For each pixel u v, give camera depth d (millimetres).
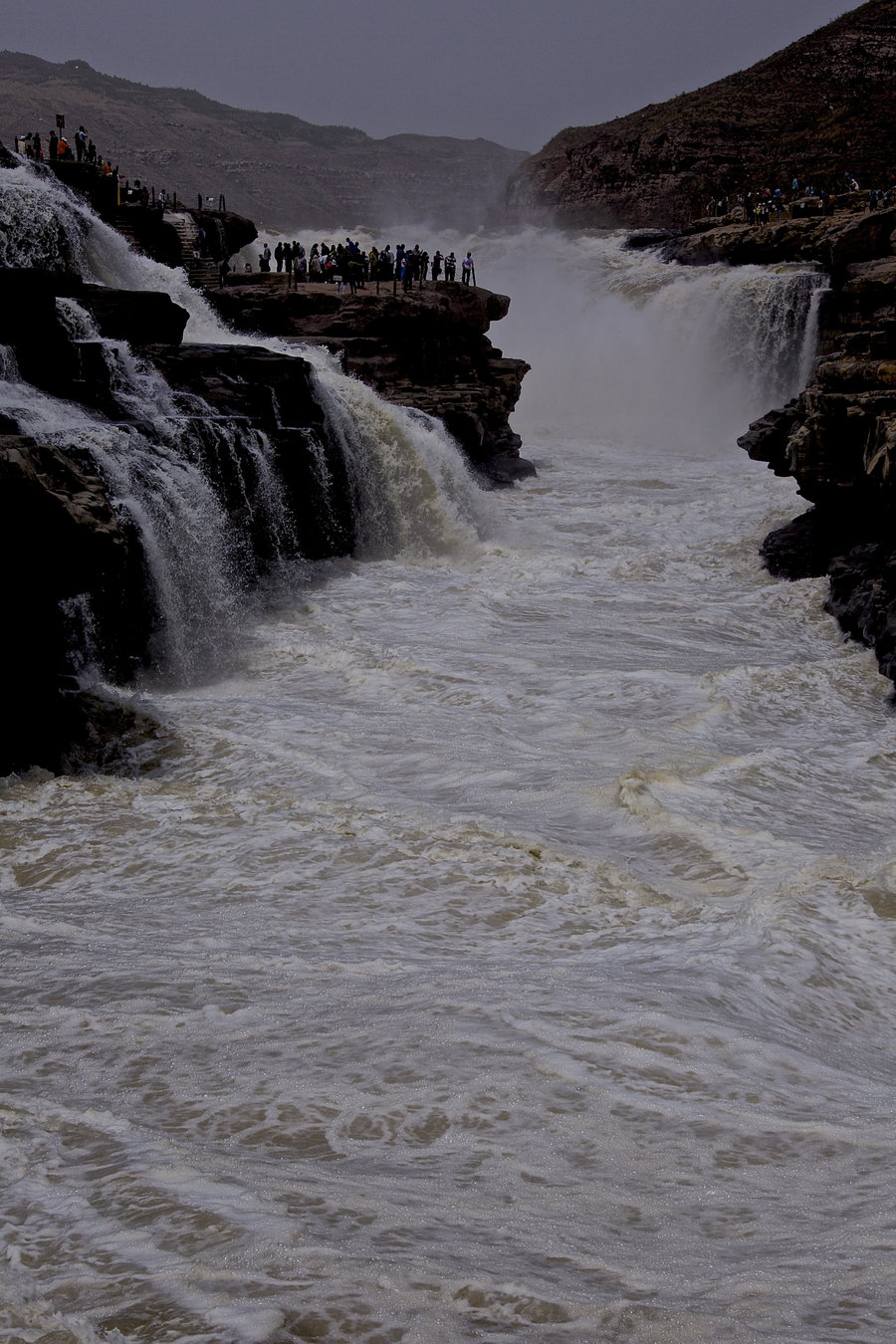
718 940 8445
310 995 7078
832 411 21625
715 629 21609
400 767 13297
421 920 8906
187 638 18531
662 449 49625
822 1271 3910
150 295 24344
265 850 10539
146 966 7699
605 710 15992
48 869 10281
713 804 11922
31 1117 5223
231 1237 4055
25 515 12367
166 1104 5449
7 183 27531
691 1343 3412
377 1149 4969
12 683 13086
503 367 41812
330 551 25938
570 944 8438
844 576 22141
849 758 14250
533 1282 3773
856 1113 5570
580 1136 5156
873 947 8477
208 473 21203
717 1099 5629
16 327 19484
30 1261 3928
